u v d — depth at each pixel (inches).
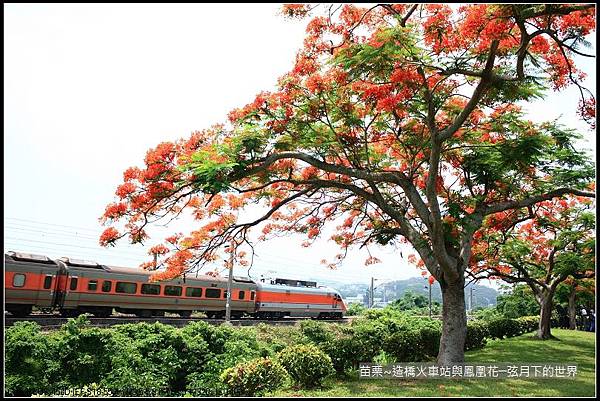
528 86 376.2
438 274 422.9
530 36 311.1
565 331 1020.5
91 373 374.3
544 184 511.2
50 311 865.5
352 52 343.0
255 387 325.1
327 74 383.6
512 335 914.1
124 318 849.5
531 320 1042.1
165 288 928.3
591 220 645.3
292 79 384.8
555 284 804.0
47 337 374.9
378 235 527.5
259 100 383.6
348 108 404.8
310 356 373.4
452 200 458.9
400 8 365.7
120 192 357.1
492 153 433.1
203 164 335.3
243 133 382.0
